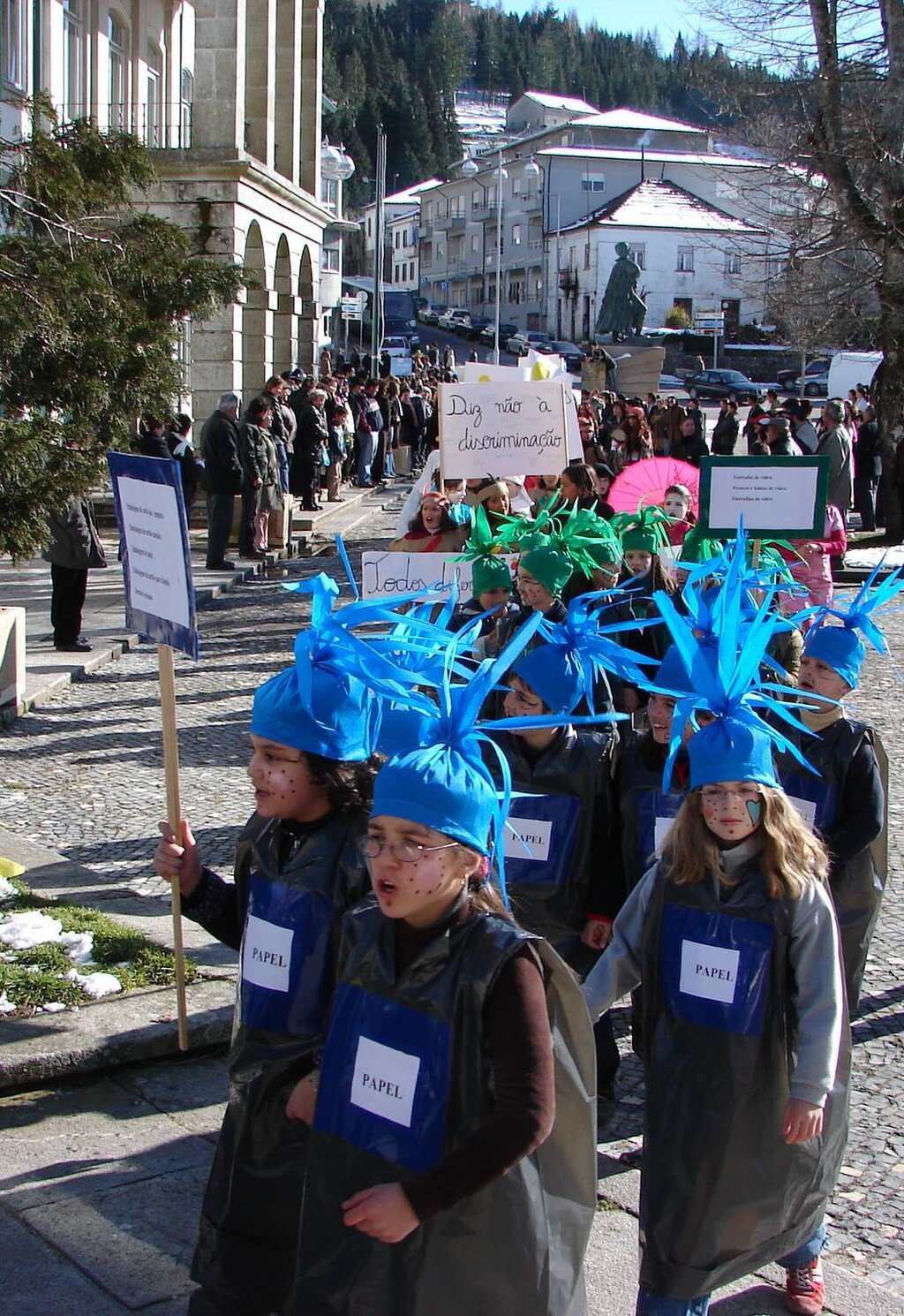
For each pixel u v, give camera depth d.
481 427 9.88
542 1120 2.48
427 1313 2.60
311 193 32.84
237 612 14.80
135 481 3.98
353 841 3.12
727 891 3.32
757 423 24.67
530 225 87.94
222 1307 3.19
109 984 5.18
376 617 3.10
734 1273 3.31
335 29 150.50
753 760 3.28
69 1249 3.77
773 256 22.30
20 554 7.34
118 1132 4.41
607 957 3.51
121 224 8.96
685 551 7.02
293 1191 3.14
